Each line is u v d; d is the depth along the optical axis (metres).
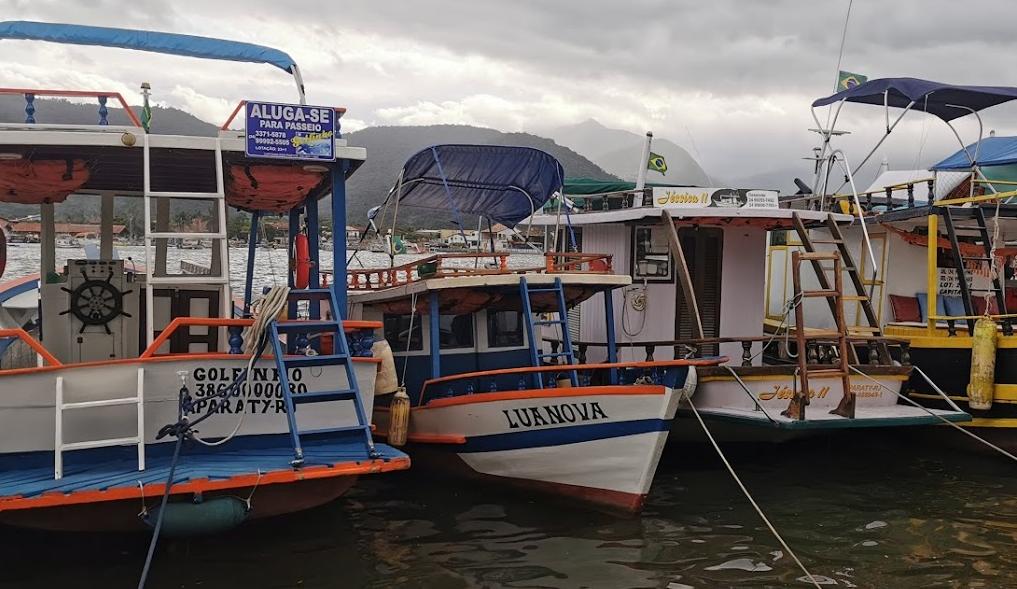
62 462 6.87
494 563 7.50
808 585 7.20
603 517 8.82
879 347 11.48
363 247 14.21
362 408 7.42
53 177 8.12
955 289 13.62
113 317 8.98
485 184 11.64
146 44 8.46
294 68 8.68
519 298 10.59
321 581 6.99
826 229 14.46
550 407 8.84
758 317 12.52
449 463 9.98
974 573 7.52
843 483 10.30
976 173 13.39
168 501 6.59
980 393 10.88
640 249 12.18
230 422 7.34
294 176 8.62
